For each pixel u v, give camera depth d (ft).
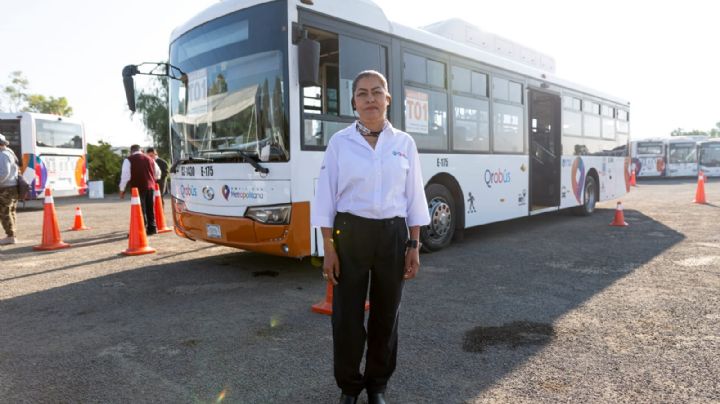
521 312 13.87
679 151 100.12
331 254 7.99
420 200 8.36
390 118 19.42
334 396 9.29
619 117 41.63
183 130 19.76
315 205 8.09
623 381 9.61
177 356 11.19
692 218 33.06
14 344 12.06
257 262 21.13
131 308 14.83
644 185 77.97
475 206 24.41
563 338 11.88
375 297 8.29
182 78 19.81
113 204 55.52
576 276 17.75
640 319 13.08
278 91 16.14
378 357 8.46
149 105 98.17
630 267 18.90
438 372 10.16
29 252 24.16
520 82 27.89
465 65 23.76
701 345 11.28
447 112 22.53
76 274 19.22
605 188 38.88
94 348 11.73
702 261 19.63
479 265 19.77
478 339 11.92
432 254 22.03
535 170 32.89
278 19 16.24
